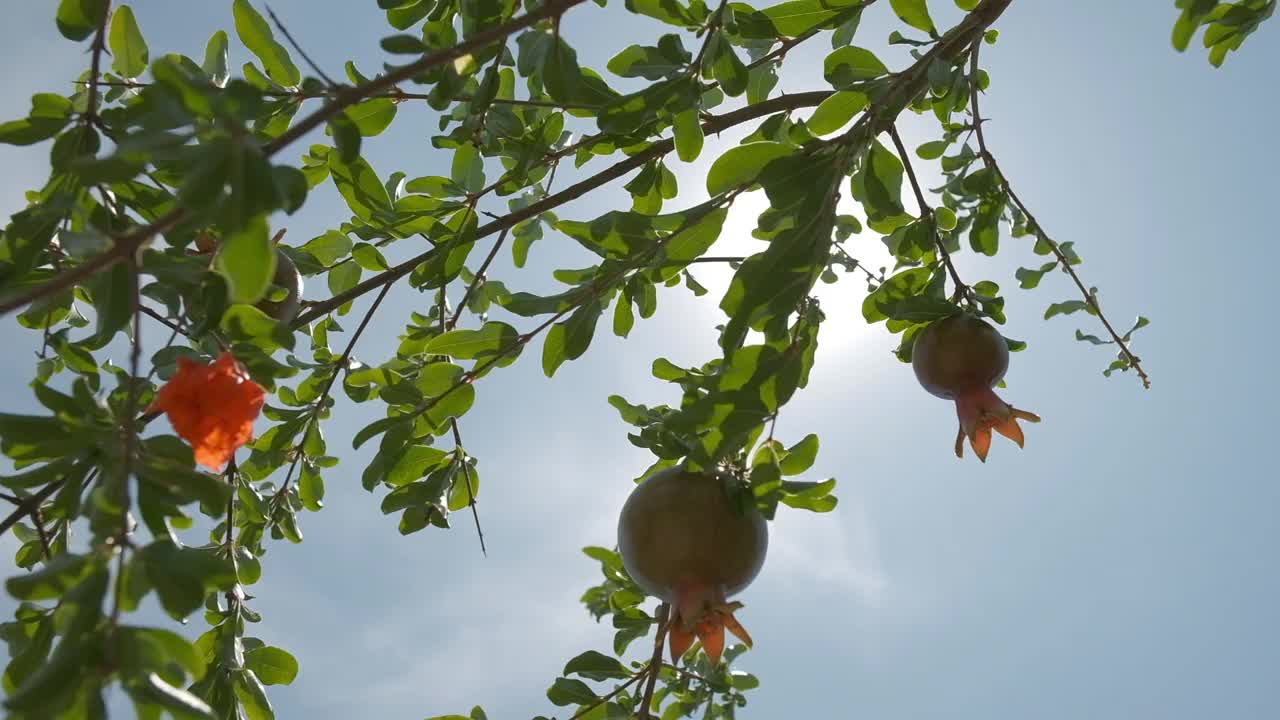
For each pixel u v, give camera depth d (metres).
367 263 0.73
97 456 0.48
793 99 0.68
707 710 0.78
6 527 0.54
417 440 0.71
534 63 0.61
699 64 0.62
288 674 0.69
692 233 0.64
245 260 0.42
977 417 0.66
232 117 0.42
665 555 0.56
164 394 0.48
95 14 0.56
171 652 0.44
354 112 0.67
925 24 0.66
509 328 0.67
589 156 0.73
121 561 0.44
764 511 0.56
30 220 0.54
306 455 0.75
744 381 0.56
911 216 0.77
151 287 0.53
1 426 0.47
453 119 0.69
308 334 0.73
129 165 0.42
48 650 0.54
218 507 0.47
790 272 0.57
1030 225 0.78
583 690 0.69
